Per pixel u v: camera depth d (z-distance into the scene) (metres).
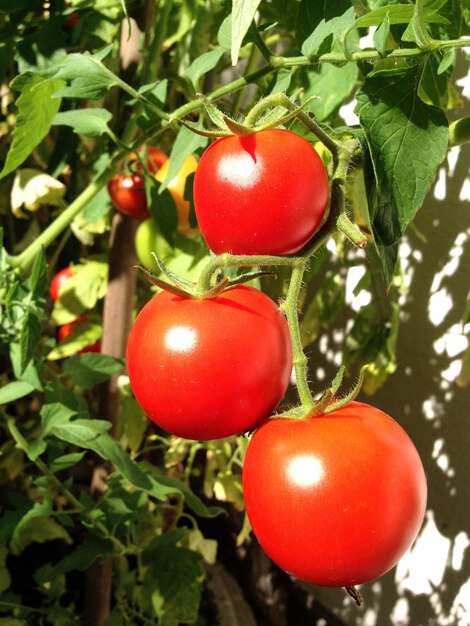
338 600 0.79
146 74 0.55
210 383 0.27
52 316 0.68
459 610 0.65
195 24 0.59
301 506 0.26
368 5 0.40
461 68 0.60
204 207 0.28
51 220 0.76
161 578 0.59
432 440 0.67
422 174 0.31
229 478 0.69
